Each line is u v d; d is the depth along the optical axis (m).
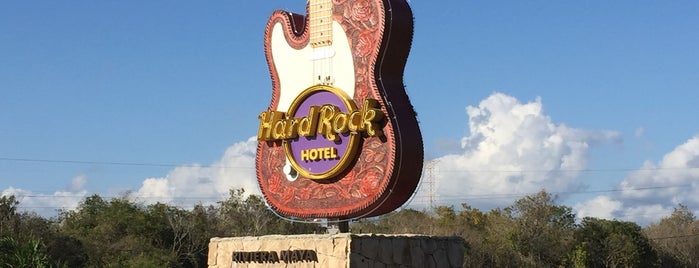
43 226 65.69
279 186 28.38
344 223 27.19
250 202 83.56
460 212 106.44
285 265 26.91
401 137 25.69
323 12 27.69
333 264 25.59
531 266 90.56
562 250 95.56
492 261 87.50
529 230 94.75
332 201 26.97
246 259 28.09
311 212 27.45
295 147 27.91
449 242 28.33
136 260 66.62
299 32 28.61
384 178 25.67
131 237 71.75
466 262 84.44
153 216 75.88
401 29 26.38
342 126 26.30
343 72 27.00
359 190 26.31
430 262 27.45
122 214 75.62
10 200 66.06
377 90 26.03
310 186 27.58
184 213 78.81
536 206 95.75
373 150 26.06
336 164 26.72
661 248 109.94
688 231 116.12
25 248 37.09
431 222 93.31
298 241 26.72
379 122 25.91
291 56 28.41
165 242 75.00
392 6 26.23
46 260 37.69
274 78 28.78
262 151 28.98
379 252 25.94
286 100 28.42
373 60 26.22
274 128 28.17
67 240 65.88
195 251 74.62
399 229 85.75
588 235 97.69
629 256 95.62
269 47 29.03
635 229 99.81
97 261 66.19
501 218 98.06
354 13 26.89
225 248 28.92
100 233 71.88
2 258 36.56
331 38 27.38
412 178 26.03
